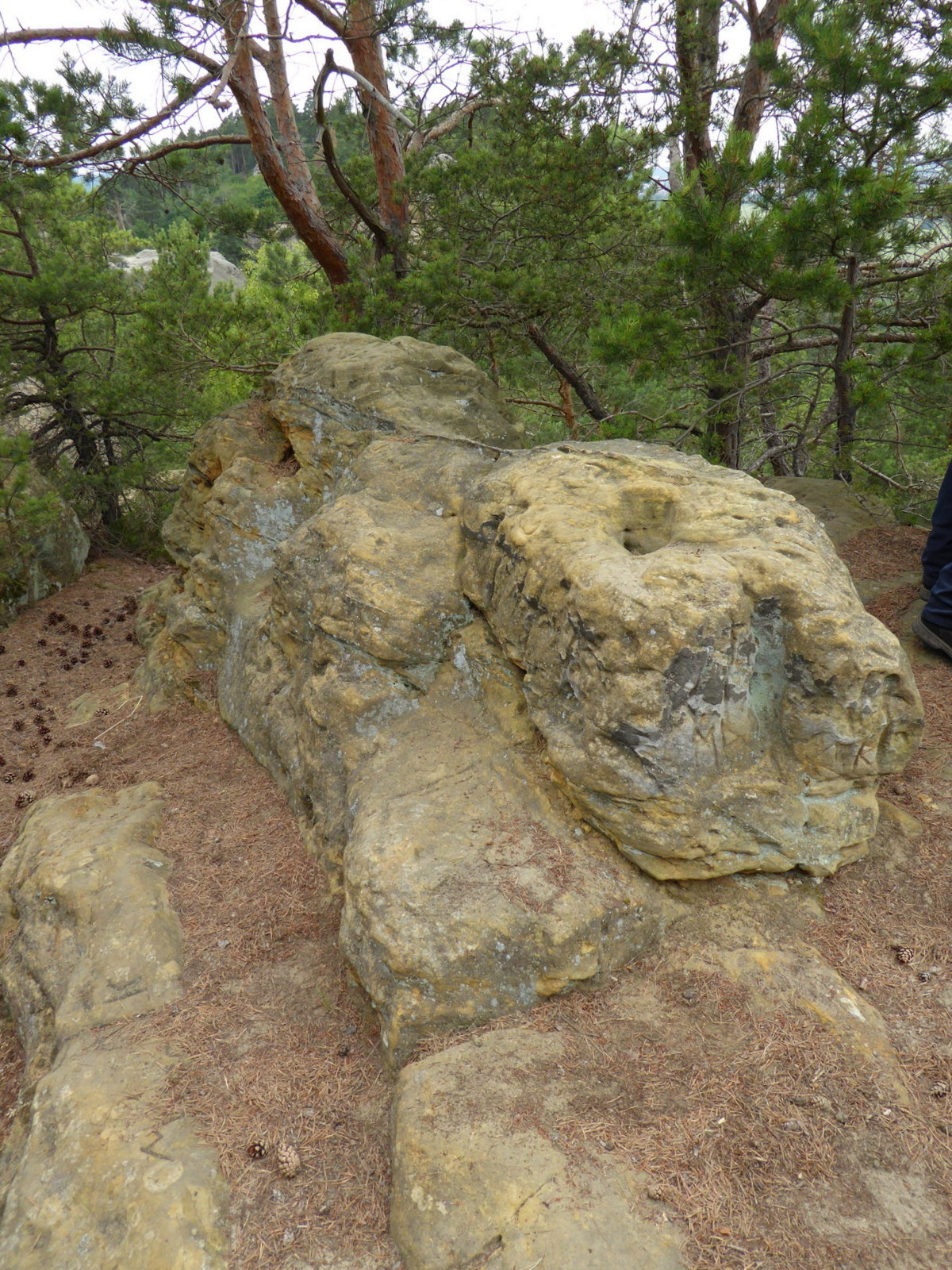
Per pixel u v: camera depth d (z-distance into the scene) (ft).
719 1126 8.73
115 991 12.12
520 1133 8.72
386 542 15.71
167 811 16.67
